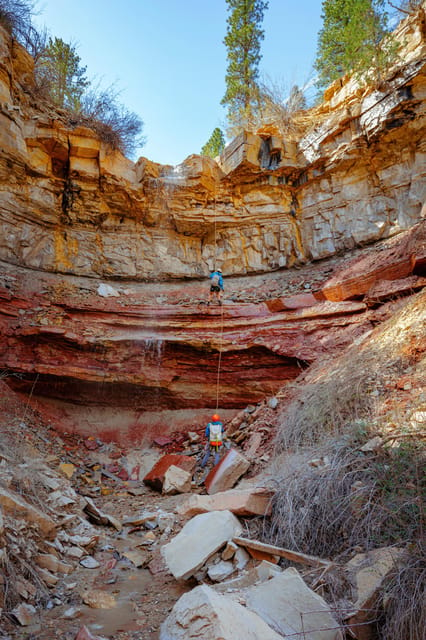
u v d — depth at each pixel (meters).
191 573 4.50
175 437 10.22
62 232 13.38
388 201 12.23
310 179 13.88
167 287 14.05
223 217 14.54
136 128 14.63
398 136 11.74
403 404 5.79
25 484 5.54
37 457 7.50
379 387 6.60
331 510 4.43
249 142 13.83
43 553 4.70
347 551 4.01
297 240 14.09
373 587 3.34
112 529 6.16
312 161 13.57
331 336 9.77
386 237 12.10
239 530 4.96
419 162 11.59
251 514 5.21
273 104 14.75
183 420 10.71
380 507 4.02
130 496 7.68
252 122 16.12
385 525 3.98
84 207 13.51
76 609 4.01
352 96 12.77
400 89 11.30
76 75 15.58
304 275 13.13
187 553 4.69
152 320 11.55
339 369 7.88
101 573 4.84
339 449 5.16
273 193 14.30
